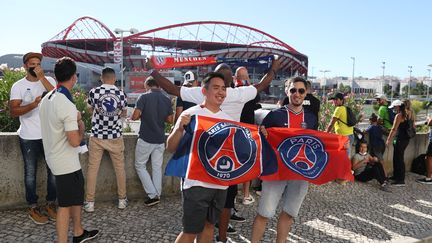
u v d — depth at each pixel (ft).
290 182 12.10
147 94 16.29
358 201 19.79
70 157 11.18
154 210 16.28
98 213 15.49
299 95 12.01
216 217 10.35
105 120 15.19
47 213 14.38
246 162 10.30
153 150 16.76
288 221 12.27
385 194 21.57
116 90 15.40
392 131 23.48
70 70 11.12
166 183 18.39
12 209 15.11
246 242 13.64
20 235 12.84
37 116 13.94
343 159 12.26
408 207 19.20
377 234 15.16
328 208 18.25
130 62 283.59
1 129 19.25
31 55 13.43
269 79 14.12
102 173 16.78
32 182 13.99
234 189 12.53
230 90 12.18
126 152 17.31
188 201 9.73
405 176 26.68
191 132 9.82
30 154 13.89
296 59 325.62
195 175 9.60
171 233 13.83
